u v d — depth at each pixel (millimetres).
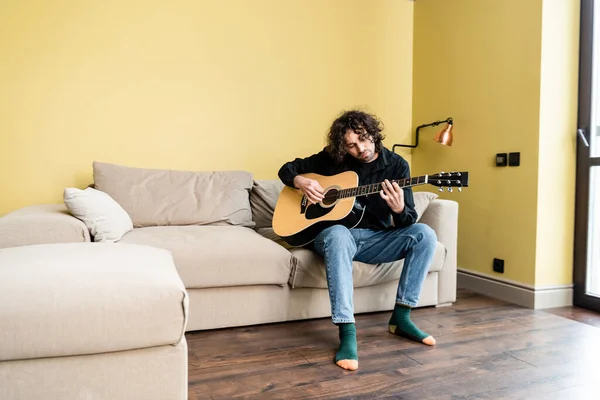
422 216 2412
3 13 2428
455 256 2412
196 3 2795
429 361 1614
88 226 1857
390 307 2252
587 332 1959
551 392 1380
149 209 2387
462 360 1627
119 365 1080
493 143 2650
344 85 3201
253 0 2926
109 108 2643
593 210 2408
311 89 3105
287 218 2123
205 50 2828
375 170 1998
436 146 3154
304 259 1996
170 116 2770
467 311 2291
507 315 2227
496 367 1565
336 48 3166
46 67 2514
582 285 2414
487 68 2693
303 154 3105
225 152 2906
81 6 2564
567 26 2404
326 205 1981
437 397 1339
